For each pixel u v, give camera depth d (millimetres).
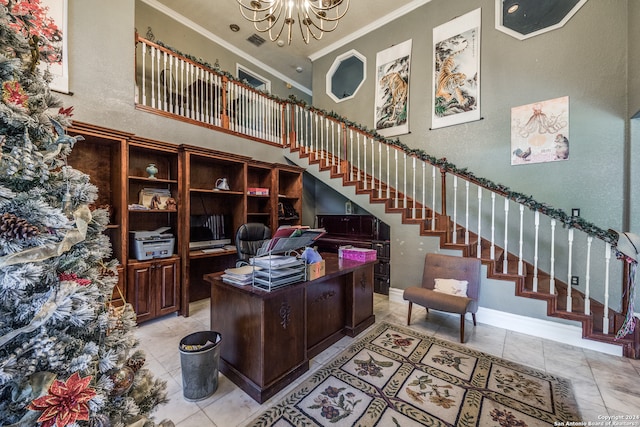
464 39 4344
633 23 3031
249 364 1924
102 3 3016
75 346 932
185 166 3391
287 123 5441
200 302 3961
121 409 1031
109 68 3057
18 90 834
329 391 1944
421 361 2350
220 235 4219
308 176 6520
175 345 2604
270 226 4637
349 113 5836
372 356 2430
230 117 4480
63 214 874
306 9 2908
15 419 774
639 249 2318
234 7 4770
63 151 1014
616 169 3225
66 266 951
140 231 3213
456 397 1885
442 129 4570
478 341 2732
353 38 5703
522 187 3834
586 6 3418
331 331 2676
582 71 3438
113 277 1202
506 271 3100
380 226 4438
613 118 3246
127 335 1192
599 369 2244
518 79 3879
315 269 2193
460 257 3170
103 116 3000
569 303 2736
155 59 4441
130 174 3359
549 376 2141
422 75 4812
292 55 6355
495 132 4059
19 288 774
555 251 3592
